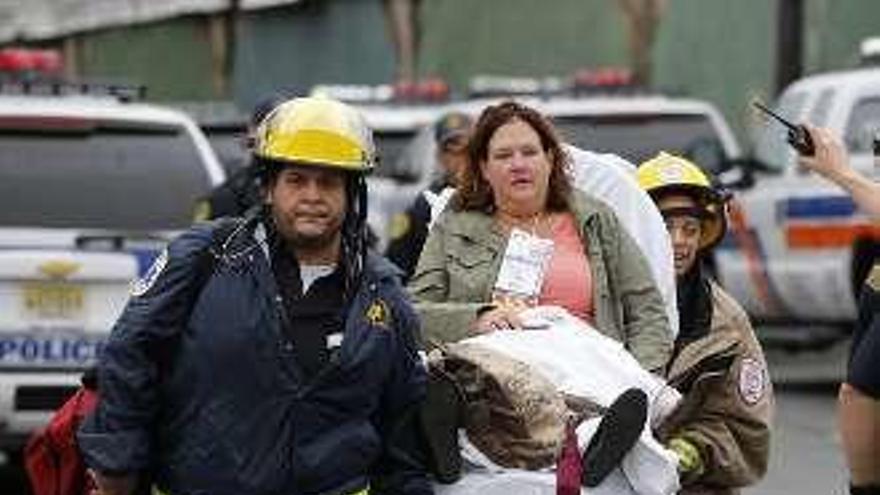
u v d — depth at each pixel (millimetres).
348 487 10367
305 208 10227
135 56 71625
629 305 12055
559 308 11688
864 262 32688
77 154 21828
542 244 12031
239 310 10188
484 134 12180
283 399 10188
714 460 12211
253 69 68000
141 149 22031
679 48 53344
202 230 10398
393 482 10680
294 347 10211
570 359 11102
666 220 12781
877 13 47531
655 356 11883
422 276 12195
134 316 10289
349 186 10367
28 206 21547
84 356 20312
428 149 35688
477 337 11297
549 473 10750
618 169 12367
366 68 64188
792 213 33812
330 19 65562
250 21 68125
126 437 10297
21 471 23156
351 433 10344
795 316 34594
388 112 41219
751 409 12320
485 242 12148
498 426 10797
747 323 12609
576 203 12188
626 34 55000
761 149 35344
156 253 21156
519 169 12047
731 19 50750
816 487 23859
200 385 10203
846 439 10789
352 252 10406
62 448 11273
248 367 10164
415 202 17578
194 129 22297
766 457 12430
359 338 10305
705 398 12273
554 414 10758
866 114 32531
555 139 12195
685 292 12672
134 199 21797
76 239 21344
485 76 59844
